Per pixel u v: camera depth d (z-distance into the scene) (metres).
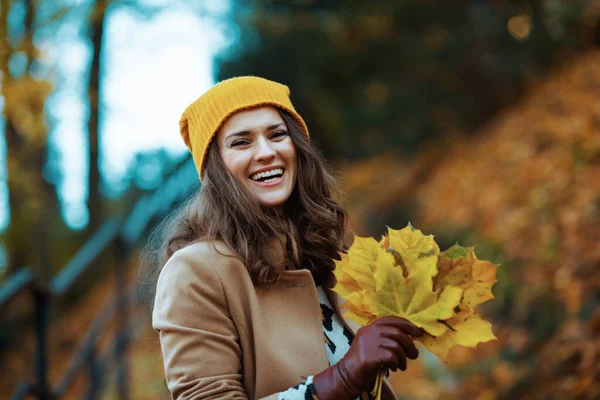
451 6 6.71
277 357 1.64
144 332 5.41
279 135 1.83
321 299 1.91
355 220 7.20
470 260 1.56
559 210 4.04
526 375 3.22
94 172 7.55
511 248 4.12
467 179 5.81
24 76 5.27
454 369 3.74
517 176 5.00
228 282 1.69
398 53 7.06
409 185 6.95
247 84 1.80
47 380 3.31
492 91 6.84
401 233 1.60
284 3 7.52
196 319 1.63
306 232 1.90
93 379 3.97
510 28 6.74
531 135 5.42
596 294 3.29
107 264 8.09
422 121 7.31
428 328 1.50
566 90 5.72
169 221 1.93
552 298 3.50
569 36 6.38
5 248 7.09
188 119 1.88
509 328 3.65
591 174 4.15
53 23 5.80
